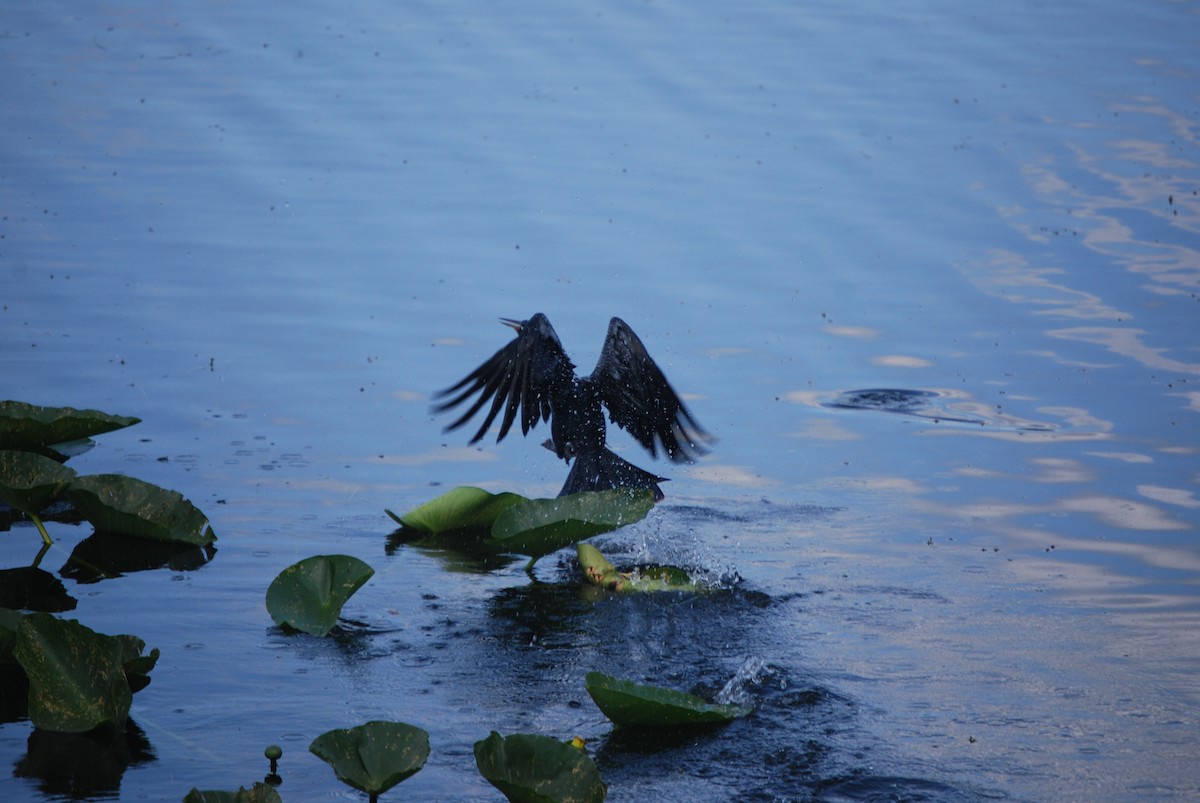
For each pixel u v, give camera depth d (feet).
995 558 33.71
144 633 29.14
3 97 74.08
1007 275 54.24
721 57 84.99
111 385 43.88
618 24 92.07
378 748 22.02
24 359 45.37
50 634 25.36
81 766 23.52
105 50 83.15
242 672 27.40
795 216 60.75
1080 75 80.64
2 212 58.90
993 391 44.62
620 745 24.66
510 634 29.60
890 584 32.30
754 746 24.59
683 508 37.17
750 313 51.26
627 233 58.59
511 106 75.56
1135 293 52.13
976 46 86.89
